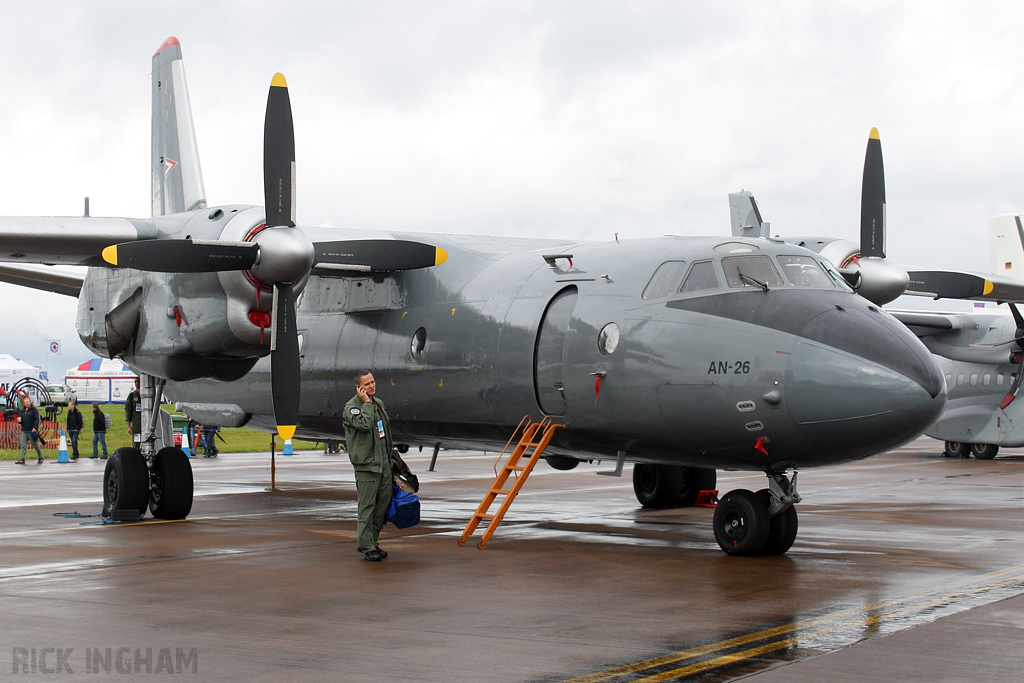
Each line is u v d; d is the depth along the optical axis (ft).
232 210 50.88
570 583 34.91
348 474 97.09
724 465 42.78
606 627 27.81
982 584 34.42
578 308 45.91
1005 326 107.34
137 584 34.63
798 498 41.34
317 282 62.75
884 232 61.21
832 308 40.29
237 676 22.88
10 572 37.11
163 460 54.80
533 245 60.23
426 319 54.39
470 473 95.96
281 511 60.85
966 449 115.03
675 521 54.75
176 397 73.00
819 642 25.85
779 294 41.11
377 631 27.35
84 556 41.22
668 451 43.52
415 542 45.75
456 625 28.12
